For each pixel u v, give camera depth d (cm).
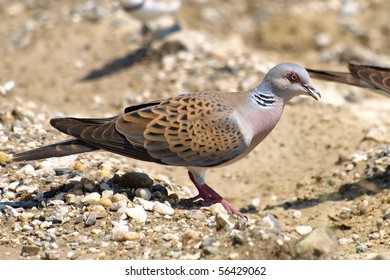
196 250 928
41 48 2305
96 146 1022
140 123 1032
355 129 1625
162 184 1167
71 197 1051
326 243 920
